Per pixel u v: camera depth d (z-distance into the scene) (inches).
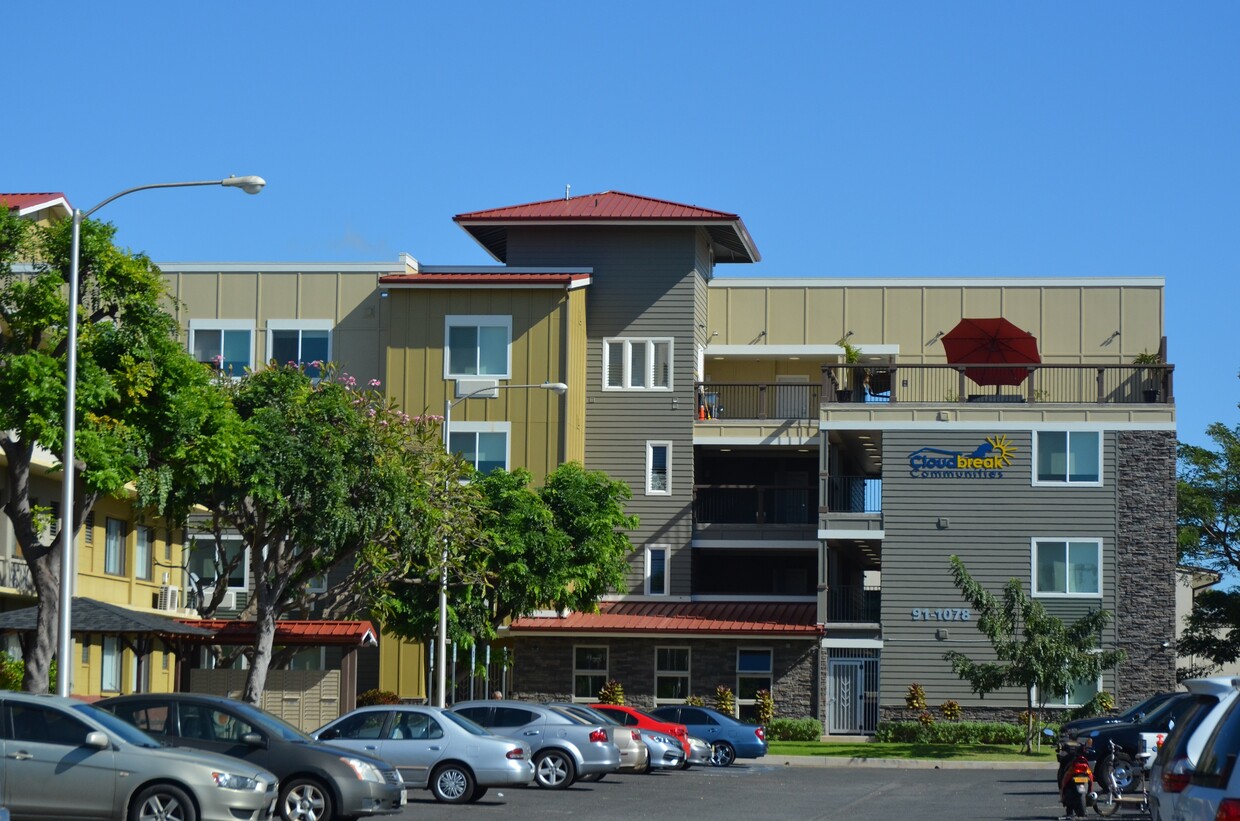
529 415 2306.8
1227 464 2910.9
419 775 1184.8
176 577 2283.5
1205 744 575.5
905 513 2265.0
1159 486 2229.3
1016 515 2246.6
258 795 865.5
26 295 1247.5
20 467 1305.4
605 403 2436.0
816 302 2672.2
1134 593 2217.0
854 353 2421.3
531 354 2319.1
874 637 2261.3
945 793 1401.3
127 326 1286.9
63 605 1111.6
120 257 1272.1
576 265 2458.2
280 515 1555.1
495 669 2329.0
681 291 2443.4
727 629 2273.6
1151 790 654.5
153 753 852.6
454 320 2332.7
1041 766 1857.8
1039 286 2645.2
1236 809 501.0
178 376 1318.9
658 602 2389.3
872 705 2255.2
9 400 1230.3
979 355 2327.8
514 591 1962.4
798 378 2640.3
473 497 1774.1
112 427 1277.1
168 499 1579.7
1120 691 2199.8
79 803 840.9
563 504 2048.5
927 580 2250.2
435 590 1870.1
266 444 1549.0
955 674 2228.1
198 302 2388.0
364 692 2255.2
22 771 842.8
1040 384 2384.4
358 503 1609.3
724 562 2532.0
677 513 2406.5
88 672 1980.8
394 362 2329.0
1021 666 2009.1
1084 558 2229.3
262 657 1608.0
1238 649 2689.5
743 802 1263.5
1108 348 2630.4
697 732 1791.3
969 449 2265.0
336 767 967.6
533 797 1248.8
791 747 2070.6
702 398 2470.5
